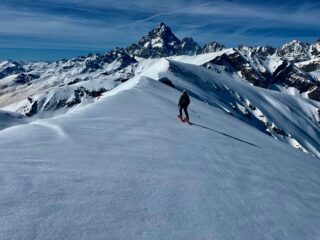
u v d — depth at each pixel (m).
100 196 8.86
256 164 16.34
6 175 8.91
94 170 10.47
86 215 7.86
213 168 13.49
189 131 20.34
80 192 8.83
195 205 9.62
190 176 11.81
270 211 10.62
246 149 19.66
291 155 24.25
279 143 30.66
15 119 64.75
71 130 14.52
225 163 14.78
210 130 23.31
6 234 6.66
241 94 194.00
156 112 25.42
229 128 28.42
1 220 7.04
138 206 8.80
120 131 16.30
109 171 10.64
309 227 10.24
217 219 9.14
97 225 7.57
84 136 13.97
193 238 7.96
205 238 8.09
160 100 33.97
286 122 186.12
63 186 8.95
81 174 9.96
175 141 16.55
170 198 9.69
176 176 11.48
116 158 12.02
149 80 55.56
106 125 17.02
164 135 17.44
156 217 8.48
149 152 13.62
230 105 169.38
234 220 9.34
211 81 192.88
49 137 12.88
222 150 17.28
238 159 16.28
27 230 6.91
